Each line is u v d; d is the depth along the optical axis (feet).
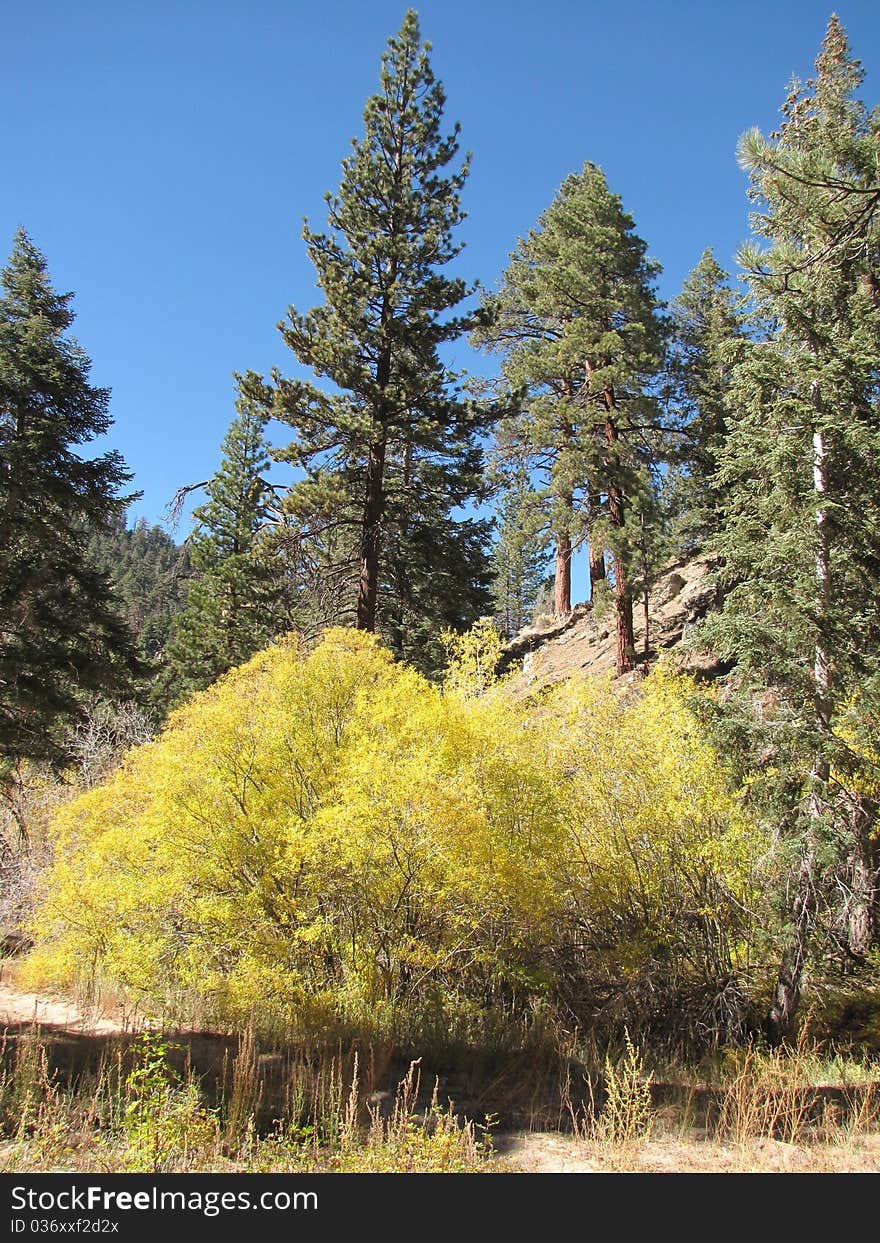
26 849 44.65
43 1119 15.30
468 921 25.25
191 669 78.48
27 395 50.98
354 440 56.70
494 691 30.25
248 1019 23.72
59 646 50.26
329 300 59.21
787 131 32.35
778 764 24.61
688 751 28.55
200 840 25.45
